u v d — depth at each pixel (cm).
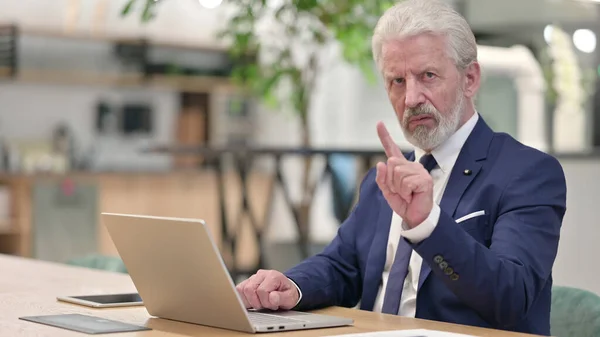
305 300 222
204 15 924
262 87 600
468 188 222
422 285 218
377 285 236
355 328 187
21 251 771
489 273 189
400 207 187
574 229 478
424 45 218
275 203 907
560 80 557
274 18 533
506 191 215
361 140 896
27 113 853
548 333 218
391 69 223
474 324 211
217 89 933
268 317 199
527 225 208
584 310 226
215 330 184
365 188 253
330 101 908
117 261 332
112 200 818
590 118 570
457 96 223
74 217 791
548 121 577
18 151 828
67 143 859
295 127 923
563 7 534
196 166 907
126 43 879
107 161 893
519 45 543
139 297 231
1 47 808
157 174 845
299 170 894
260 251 570
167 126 928
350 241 247
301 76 585
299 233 557
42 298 235
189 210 864
